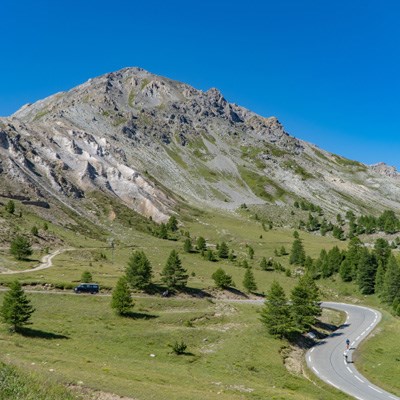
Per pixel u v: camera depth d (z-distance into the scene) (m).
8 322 56.72
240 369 58.09
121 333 66.25
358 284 138.62
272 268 162.88
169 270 101.88
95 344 59.38
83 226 177.00
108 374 38.75
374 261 141.75
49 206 180.50
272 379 56.66
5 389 23.50
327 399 52.28
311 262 160.62
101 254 135.50
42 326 63.34
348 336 85.25
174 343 65.69
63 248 136.88
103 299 84.81
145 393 32.03
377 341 81.12
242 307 98.12
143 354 58.94
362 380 60.09
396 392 55.59
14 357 38.59
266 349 69.25
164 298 94.31
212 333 73.38
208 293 108.38
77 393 28.05
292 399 44.75
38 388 25.12
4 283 83.25
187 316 82.12
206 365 57.84
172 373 48.47
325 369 64.75
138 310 83.44
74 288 87.75
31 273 95.94
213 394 38.69
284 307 77.25
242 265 158.50
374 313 108.94
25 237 132.75
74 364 40.16
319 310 90.06
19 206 165.38
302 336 81.50
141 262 98.06
